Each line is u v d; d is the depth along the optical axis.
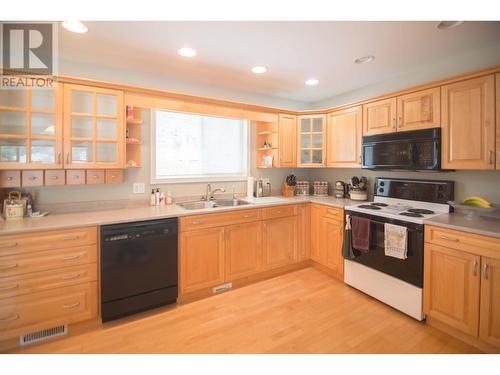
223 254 2.69
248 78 2.94
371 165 2.83
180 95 2.63
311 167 3.70
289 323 2.15
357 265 2.70
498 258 1.68
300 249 3.27
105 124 2.39
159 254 2.32
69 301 1.96
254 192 3.62
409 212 2.43
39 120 2.12
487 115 1.98
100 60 2.43
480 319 1.78
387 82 3.01
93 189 2.55
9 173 2.07
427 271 2.08
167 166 3.09
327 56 2.36
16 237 1.79
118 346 1.86
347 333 2.02
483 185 2.27
